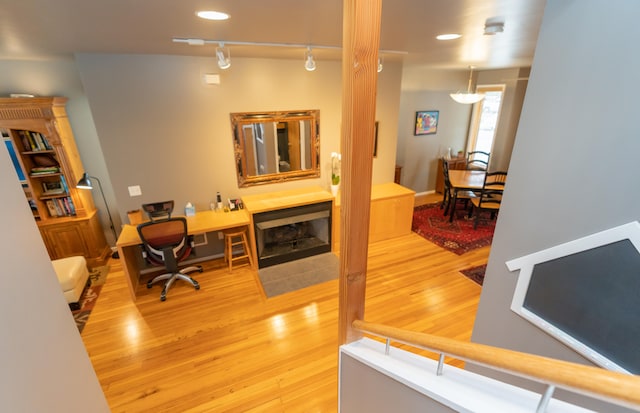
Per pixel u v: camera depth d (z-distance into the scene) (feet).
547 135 3.69
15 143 10.87
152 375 7.75
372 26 3.10
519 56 11.84
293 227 13.67
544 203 3.84
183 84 10.96
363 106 3.34
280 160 13.32
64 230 12.10
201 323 9.55
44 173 11.56
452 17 5.87
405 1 4.89
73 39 7.33
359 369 4.51
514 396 2.53
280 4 4.87
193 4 4.82
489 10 5.44
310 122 13.28
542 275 3.94
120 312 10.11
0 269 2.39
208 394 7.24
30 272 2.78
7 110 10.25
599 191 3.21
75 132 12.25
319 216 13.11
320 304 10.39
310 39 7.87
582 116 3.27
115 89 10.19
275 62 11.96
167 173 11.68
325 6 4.99
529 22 6.21
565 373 1.86
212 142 11.98
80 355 3.52
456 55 11.64
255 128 12.44
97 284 11.63
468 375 3.03
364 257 4.17
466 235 15.58
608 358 3.28
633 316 3.02
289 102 12.66
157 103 10.82
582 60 3.20
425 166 21.84
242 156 12.56
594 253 3.30
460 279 11.82
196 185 12.25
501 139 19.12
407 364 3.67
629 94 2.83
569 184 3.51
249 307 10.28
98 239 12.91
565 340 3.69
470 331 9.19
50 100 10.63
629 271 3.00
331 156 14.16
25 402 2.52
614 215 3.10
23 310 2.63
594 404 3.56
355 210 3.80
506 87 18.45
